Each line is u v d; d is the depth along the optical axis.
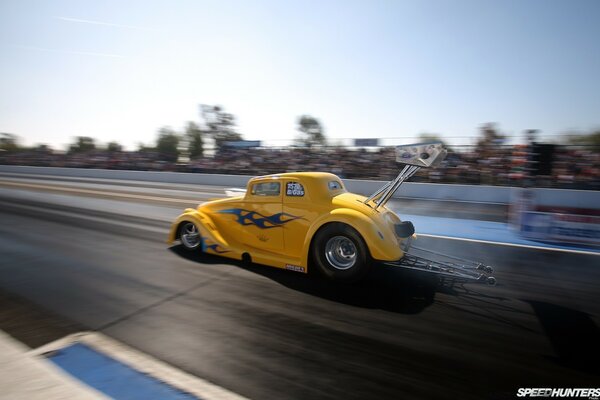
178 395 2.17
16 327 3.01
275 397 2.20
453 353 2.74
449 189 14.02
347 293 3.87
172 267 4.66
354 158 19.66
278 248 4.61
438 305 3.62
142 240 6.16
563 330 3.13
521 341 2.93
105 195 13.75
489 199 13.29
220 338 2.89
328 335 2.98
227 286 4.02
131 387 2.22
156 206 10.66
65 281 4.14
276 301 3.64
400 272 4.56
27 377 2.21
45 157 35.53
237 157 24.53
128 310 3.38
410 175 4.52
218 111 37.44
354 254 4.05
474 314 3.43
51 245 5.82
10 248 5.62
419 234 7.25
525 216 6.95
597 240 6.25
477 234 7.27
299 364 2.55
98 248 5.62
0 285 3.99
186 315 3.30
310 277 4.33
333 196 4.46
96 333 2.92
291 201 4.48
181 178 23.02
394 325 3.17
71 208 10.11
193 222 5.12
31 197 12.78
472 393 2.28
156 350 2.68
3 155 38.72
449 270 4.06
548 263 5.18
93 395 2.11
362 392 2.27
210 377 2.38
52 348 2.65
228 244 4.89
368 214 4.18
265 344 2.81
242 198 4.92
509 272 4.75
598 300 3.82
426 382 2.38
